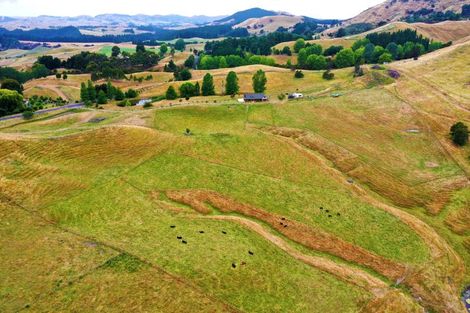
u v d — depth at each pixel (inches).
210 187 2955.2
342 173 3430.1
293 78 7076.8
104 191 2721.5
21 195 2541.8
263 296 1914.4
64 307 1728.6
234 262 2106.3
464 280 2363.4
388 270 2298.2
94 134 3437.5
